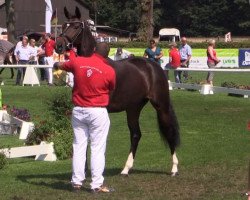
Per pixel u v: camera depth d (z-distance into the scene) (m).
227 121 17.38
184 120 17.53
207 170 11.14
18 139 14.48
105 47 9.59
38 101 21.03
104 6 96.81
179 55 27.16
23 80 27.88
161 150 13.22
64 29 9.91
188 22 100.56
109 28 86.56
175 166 10.79
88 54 9.82
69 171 11.12
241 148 13.35
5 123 15.65
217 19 98.81
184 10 99.44
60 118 12.79
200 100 22.16
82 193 9.28
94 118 8.94
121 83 10.12
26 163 11.91
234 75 38.84
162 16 100.75
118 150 13.27
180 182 10.20
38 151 12.10
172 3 100.50
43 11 79.81
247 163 11.73
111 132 15.57
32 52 29.73
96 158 9.12
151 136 14.98
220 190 9.62
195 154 12.71
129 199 9.02
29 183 10.07
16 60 29.69
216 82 31.72
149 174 10.83
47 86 26.42
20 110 15.80
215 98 22.75
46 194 9.27
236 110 19.62
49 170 11.23
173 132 10.83
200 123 16.98
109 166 11.59
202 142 14.11
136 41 50.19
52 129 12.63
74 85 9.04
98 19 97.50
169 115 10.81
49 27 40.22
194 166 11.53
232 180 10.31
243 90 23.11
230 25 98.75
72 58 9.09
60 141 12.27
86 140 9.15
